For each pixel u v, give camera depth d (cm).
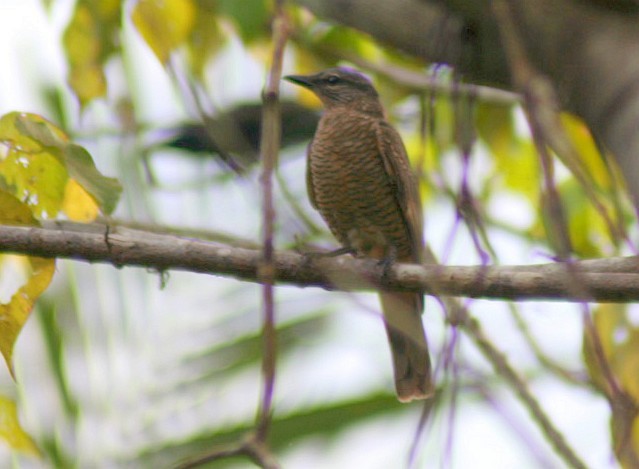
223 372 1169
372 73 1355
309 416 1148
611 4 659
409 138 1490
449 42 753
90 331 1103
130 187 1177
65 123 1243
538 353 1073
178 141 1193
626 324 1073
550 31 666
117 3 1139
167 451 1098
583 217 1246
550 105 665
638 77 642
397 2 809
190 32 1198
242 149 975
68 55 1142
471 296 903
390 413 1171
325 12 880
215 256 927
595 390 1052
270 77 655
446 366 695
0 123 866
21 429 898
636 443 859
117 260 927
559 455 888
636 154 630
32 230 909
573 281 600
